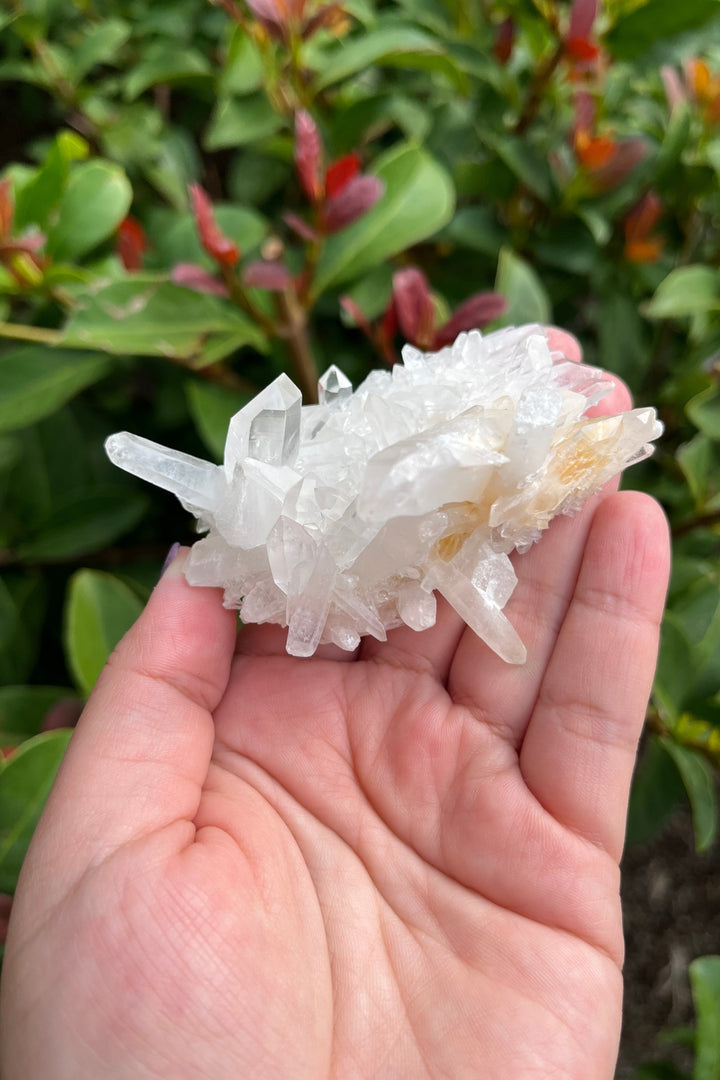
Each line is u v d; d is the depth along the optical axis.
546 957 0.12
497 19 0.23
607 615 0.14
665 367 0.24
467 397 0.14
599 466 0.14
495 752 0.14
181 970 0.10
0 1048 0.11
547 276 0.23
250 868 0.12
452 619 0.15
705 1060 0.18
